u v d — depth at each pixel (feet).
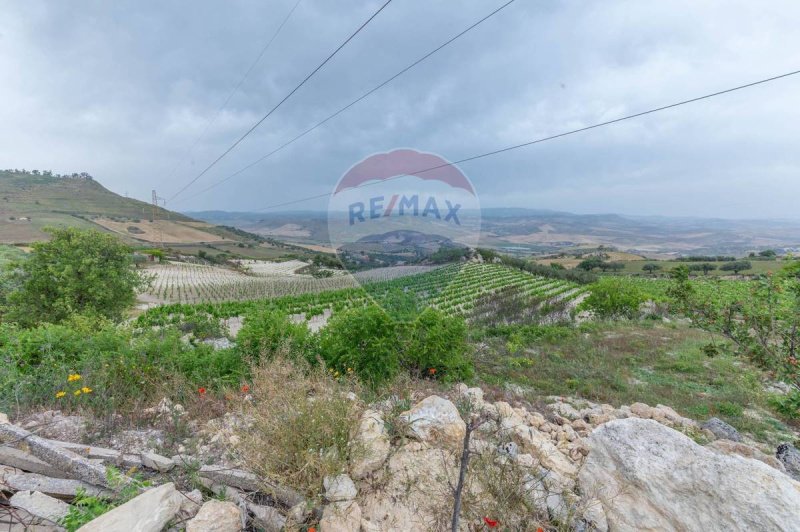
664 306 88.12
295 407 9.57
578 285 167.63
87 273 60.80
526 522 8.61
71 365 17.19
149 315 80.53
